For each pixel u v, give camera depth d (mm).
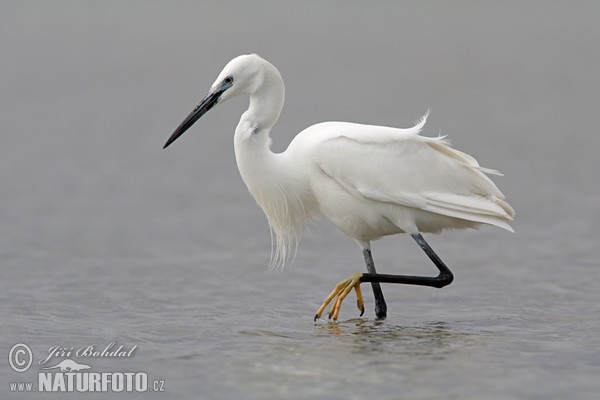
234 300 12227
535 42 65250
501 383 8242
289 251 12117
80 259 15109
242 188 22297
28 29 76625
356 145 10734
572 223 17750
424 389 8070
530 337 9930
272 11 98812
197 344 9711
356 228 11109
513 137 29062
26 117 34438
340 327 10531
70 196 21109
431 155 10883
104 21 86875
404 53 60688
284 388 8148
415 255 15438
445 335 10070
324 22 85875
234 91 11023
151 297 12367
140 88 44188
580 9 91375
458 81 45750
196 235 17359
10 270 14133
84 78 47875
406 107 36969
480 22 83750
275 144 27656
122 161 25797
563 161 24891
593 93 39812
